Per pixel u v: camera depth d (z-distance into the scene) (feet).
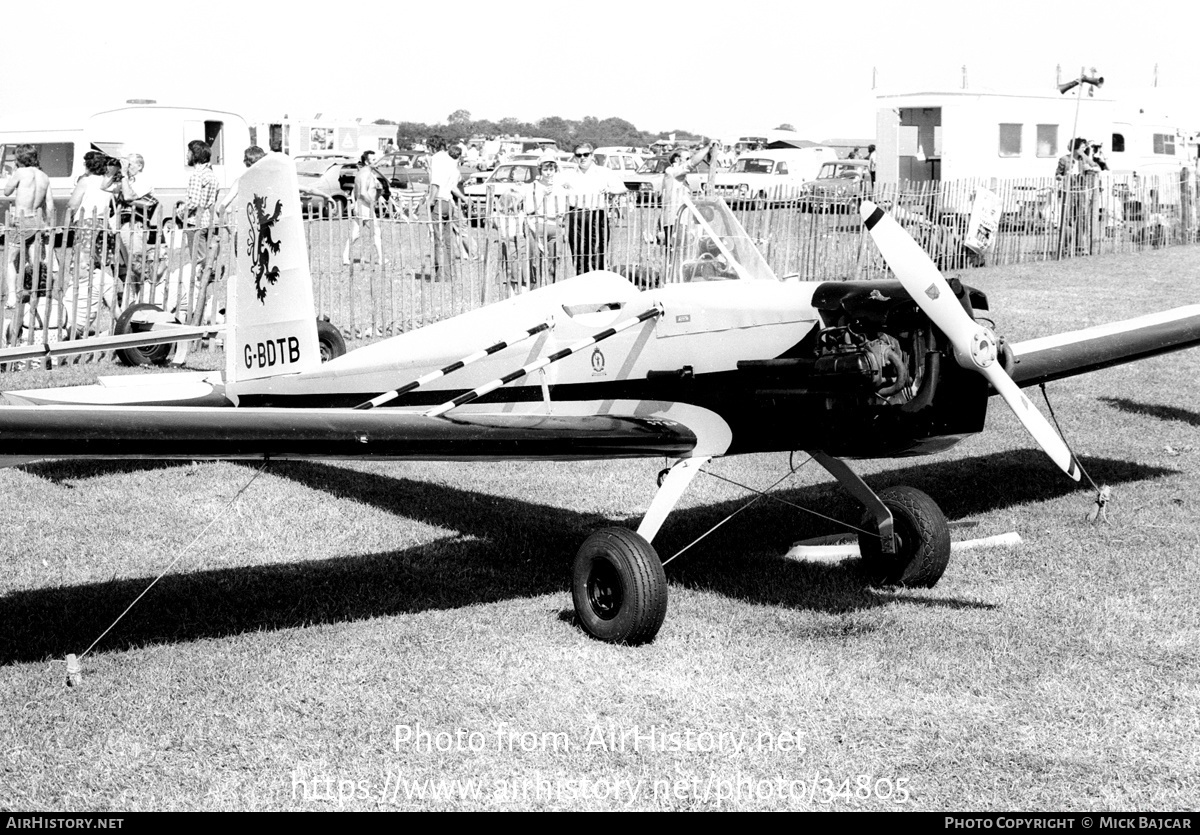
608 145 367.04
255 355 23.30
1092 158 74.95
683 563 19.83
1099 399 32.27
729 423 18.15
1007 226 67.87
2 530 21.02
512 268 44.86
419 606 17.76
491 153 154.20
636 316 18.54
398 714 14.12
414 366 21.21
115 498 23.16
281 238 22.36
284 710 14.21
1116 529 21.25
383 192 59.36
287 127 127.54
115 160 45.06
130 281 38.96
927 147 88.53
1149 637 16.26
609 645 16.21
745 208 55.21
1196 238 80.38
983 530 21.38
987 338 16.22
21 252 36.52
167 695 14.55
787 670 15.28
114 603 17.67
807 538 21.09
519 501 23.70
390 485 24.62
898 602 17.83
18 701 14.33
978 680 14.92
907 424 16.88
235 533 21.16
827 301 17.06
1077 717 13.92
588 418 17.78
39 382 33.96
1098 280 58.95
